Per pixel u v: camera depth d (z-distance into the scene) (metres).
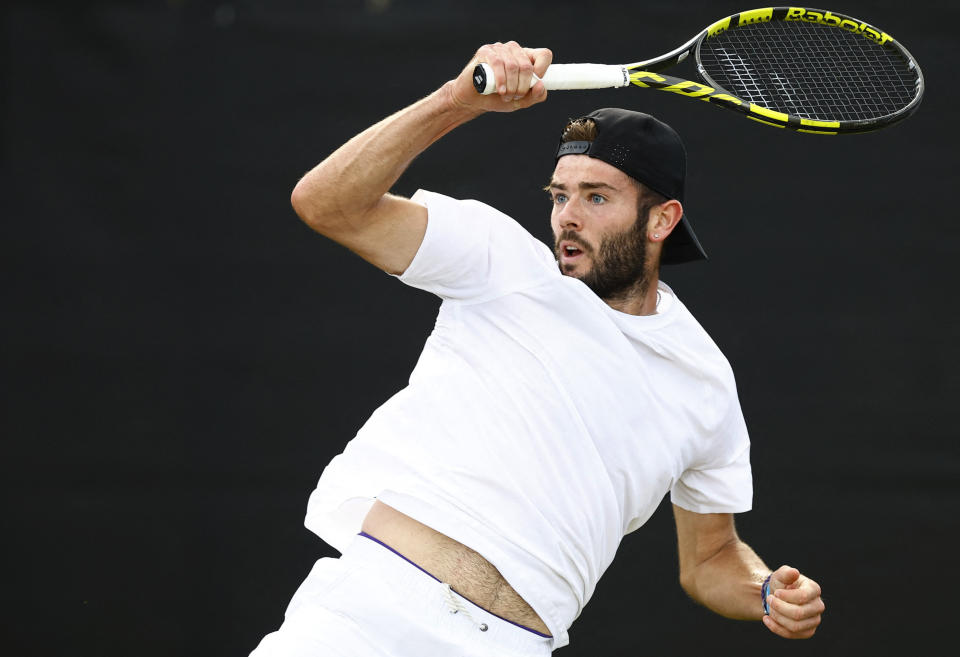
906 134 17.52
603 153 8.48
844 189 17.59
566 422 8.04
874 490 17.28
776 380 17.55
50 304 18.22
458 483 7.95
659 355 8.59
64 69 18.33
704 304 17.72
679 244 9.29
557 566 8.07
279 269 18.23
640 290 8.77
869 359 17.44
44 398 18.08
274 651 7.73
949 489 17.14
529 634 8.11
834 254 17.58
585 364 8.13
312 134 18.28
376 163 7.60
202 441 18.03
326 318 18.17
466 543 7.86
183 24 18.33
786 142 17.70
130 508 17.86
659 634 17.16
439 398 8.13
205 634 17.56
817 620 8.98
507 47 7.54
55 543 17.75
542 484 7.98
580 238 8.55
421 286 8.27
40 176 18.33
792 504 17.36
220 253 18.25
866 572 17.16
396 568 7.86
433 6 18.17
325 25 18.23
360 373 18.11
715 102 9.05
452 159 18.08
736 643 17.11
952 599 16.98
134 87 18.33
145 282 18.25
